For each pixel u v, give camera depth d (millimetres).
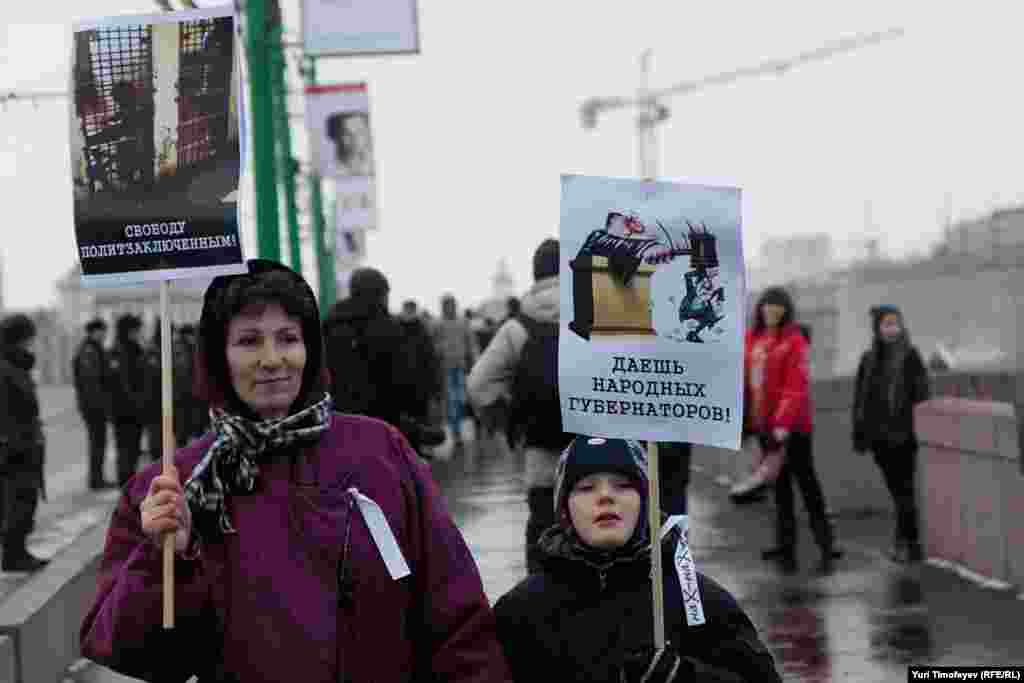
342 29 17531
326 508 3977
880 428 12102
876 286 23562
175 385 19875
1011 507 10539
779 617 9953
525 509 16438
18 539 11523
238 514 3967
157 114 4113
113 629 3832
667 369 4348
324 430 4074
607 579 4309
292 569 3924
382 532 3965
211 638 3930
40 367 63969
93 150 4113
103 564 4051
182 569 3855
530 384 7617
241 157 4094
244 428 3996
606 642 4250
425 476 4188
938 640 8977
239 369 4070
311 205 36906
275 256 16312
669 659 4047
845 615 9922
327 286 38969
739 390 4352
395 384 9617
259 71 16203
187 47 4129
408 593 4090
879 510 15445
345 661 3916
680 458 7738
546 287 7859
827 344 25172
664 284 4352
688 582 4305
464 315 33594
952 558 11742
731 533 14312
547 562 4359
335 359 9547
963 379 14898
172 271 4070
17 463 11469
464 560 4156
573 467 4309
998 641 8852
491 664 4102
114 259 4082
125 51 4129
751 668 4312
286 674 3859
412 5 17578
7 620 8086
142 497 4070
